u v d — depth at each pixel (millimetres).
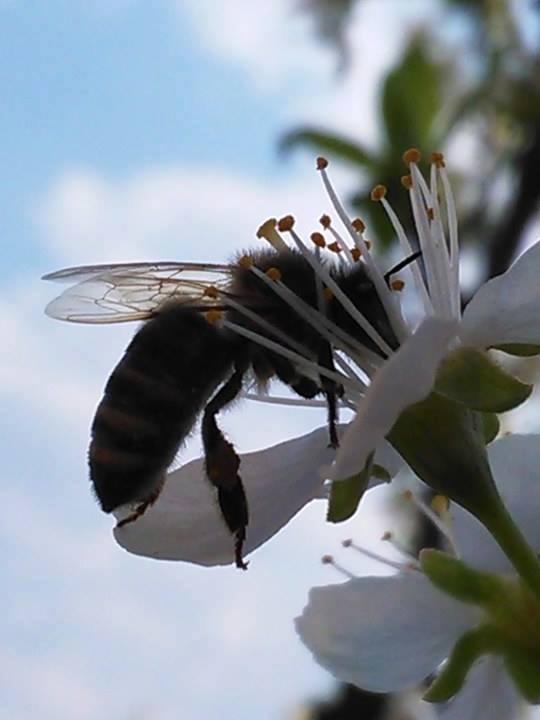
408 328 68
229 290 74
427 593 71
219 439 70
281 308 71
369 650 71
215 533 72
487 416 67
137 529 72
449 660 67
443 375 64
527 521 72
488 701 71
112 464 72
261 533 71
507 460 73
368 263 68
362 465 59
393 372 59
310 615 72
